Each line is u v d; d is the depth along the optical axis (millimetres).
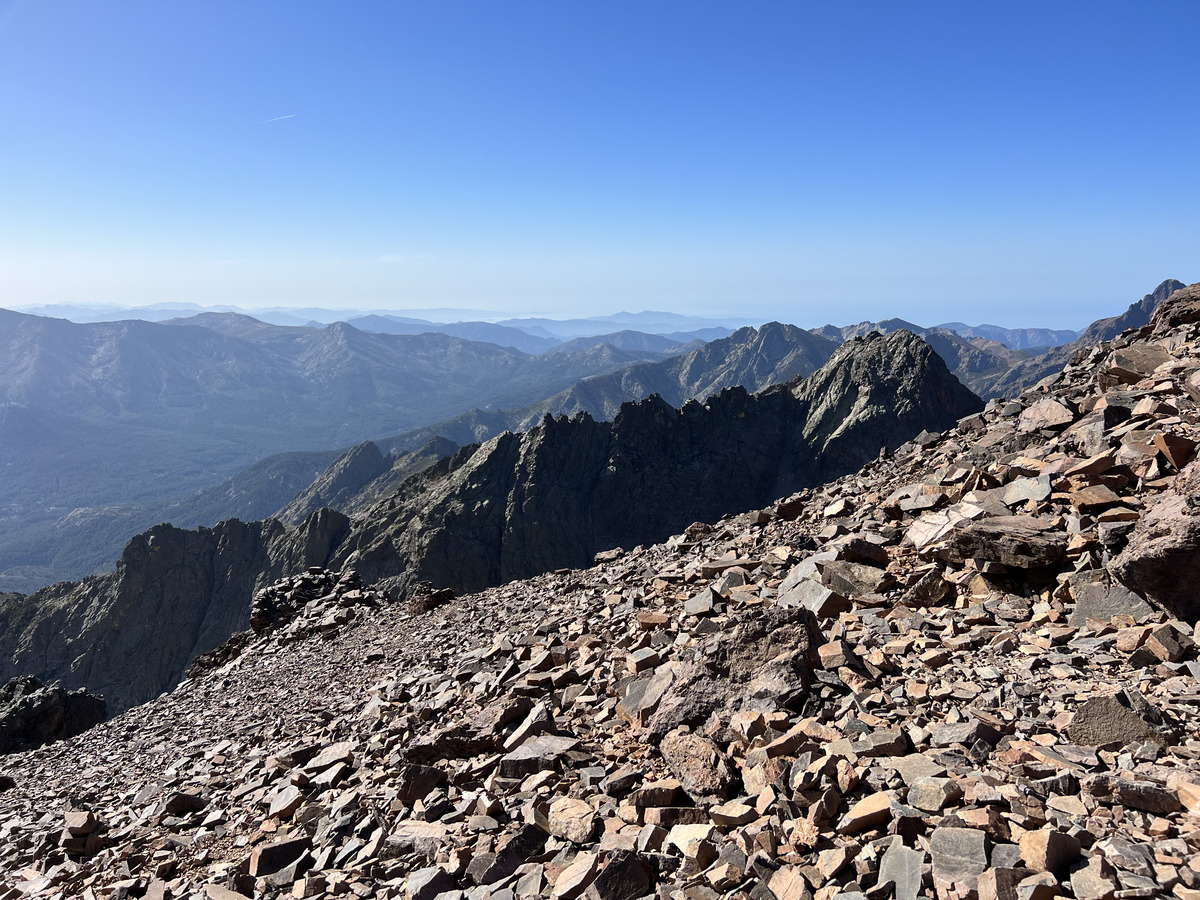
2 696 62750
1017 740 9406
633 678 14930
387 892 9961
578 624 20688
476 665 20234
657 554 28531
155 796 19438
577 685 15773
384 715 19328
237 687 35969
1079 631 12117
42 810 21812
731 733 11047
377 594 56469
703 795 10008
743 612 13805
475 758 13430
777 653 12484
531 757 12289
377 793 13375
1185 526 11211
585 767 11977
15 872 15789
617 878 8422
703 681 12484
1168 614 11586
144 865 14008
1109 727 9055
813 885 7566
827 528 21203
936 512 18594
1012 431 21141
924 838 7719
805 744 10141
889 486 23469
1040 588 14000
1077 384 23750
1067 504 15469
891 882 7227
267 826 13883
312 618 50875
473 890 9258
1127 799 7715
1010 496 16859
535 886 8992
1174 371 19391
